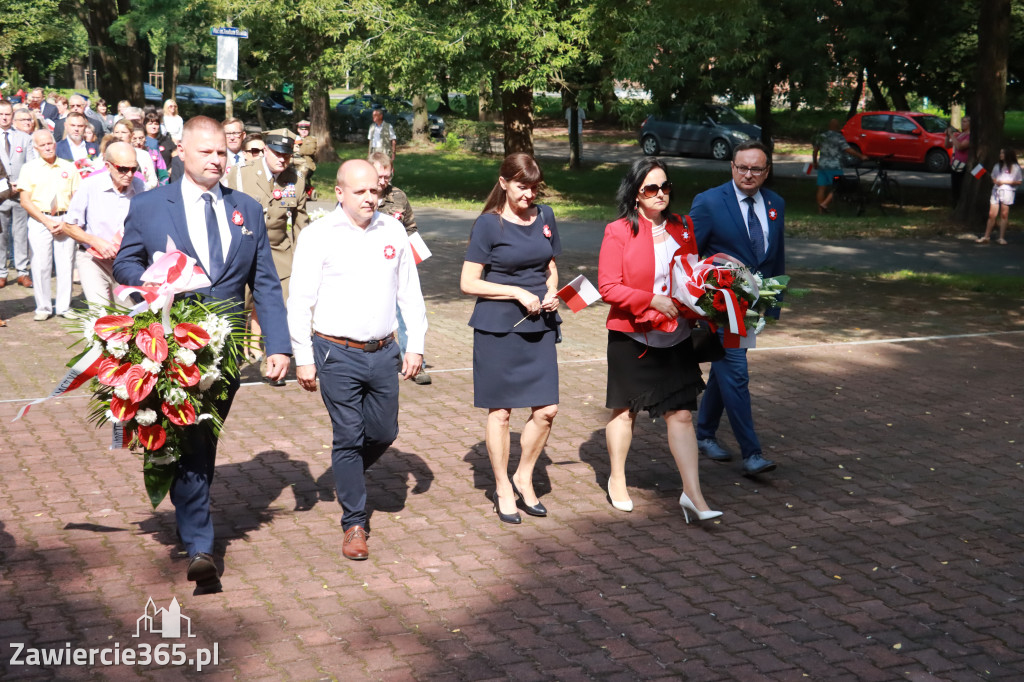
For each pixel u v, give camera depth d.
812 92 22.25
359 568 5.02
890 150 31.83
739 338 5.76
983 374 9.40
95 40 35.31
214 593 4.70
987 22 20.56
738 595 4.80
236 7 24.73
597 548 5.34
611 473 5.98
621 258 5.60
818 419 7.89
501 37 21.59
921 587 4.93
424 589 4.80
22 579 4.79
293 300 5.10
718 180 28.61
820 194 22.92
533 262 5.55
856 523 5.76
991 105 20.73
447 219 21.22
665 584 4.91
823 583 4.96
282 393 8.31
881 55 22.75
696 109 23.97
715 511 5.70
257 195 8.31
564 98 26.69
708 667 4.13
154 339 4.44
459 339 10.73
